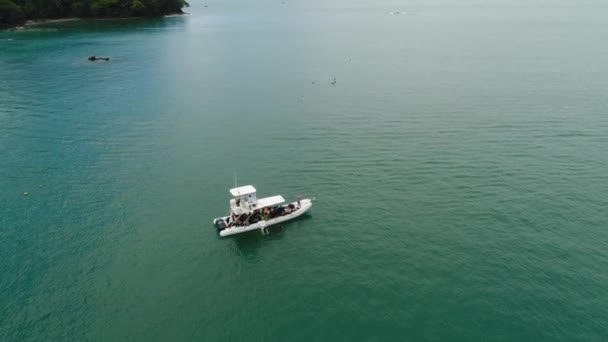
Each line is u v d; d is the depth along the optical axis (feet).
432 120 344.69
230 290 174.29
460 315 157.38
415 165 266.77
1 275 180.75
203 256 194.29
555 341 145.89
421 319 156.46
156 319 160.15
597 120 331.98
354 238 202.08
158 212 226.17
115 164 277.23
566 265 178.40
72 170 269.23
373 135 317.22
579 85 433.48
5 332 153.99
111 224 215.92
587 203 219.82
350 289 172.04
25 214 222.89
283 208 221.46
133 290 174.09
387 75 508.53
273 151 294.25
